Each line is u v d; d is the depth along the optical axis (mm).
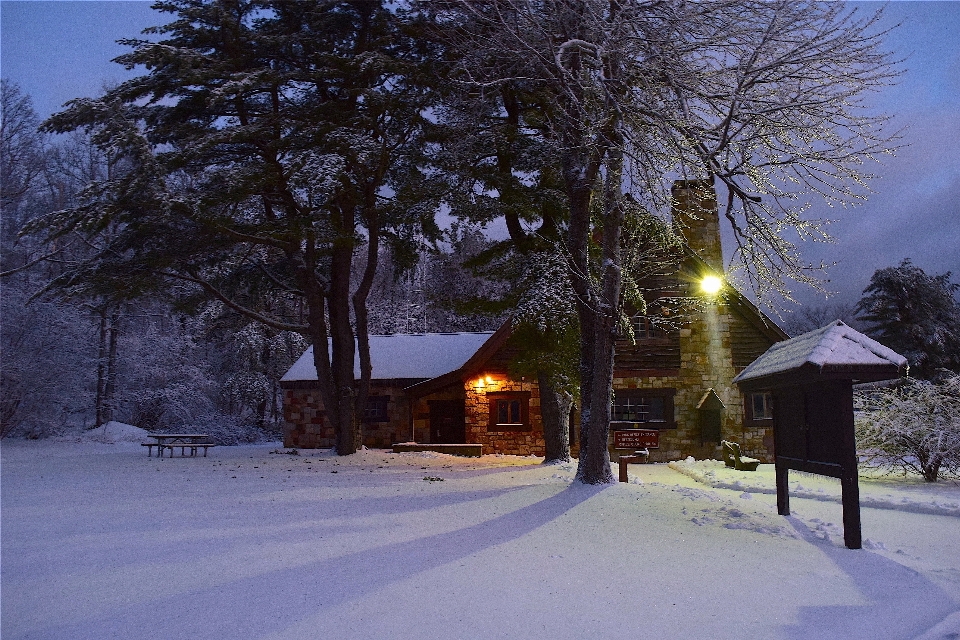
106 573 6523
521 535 8188
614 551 7453
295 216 18250
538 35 10859
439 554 7266
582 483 11617
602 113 10492
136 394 33438
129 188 16188
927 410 15680
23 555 7262
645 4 10461
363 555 7219
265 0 18172
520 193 16266
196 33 18203
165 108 19359
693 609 5551
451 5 13578
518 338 16188
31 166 32812
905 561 7289
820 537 8383
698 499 10523
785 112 10141
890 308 37969
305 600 5660
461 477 14258
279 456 20812
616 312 11828
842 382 8133
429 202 16812
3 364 26156
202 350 38594
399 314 46688
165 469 16562
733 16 9867
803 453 9156
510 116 16609
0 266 29672
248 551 7410
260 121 17641
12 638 4828
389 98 17734
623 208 10977
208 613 5340
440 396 25688
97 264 18688
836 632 5090
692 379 21938
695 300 21109
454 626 5066
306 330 21156
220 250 21203
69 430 30953
